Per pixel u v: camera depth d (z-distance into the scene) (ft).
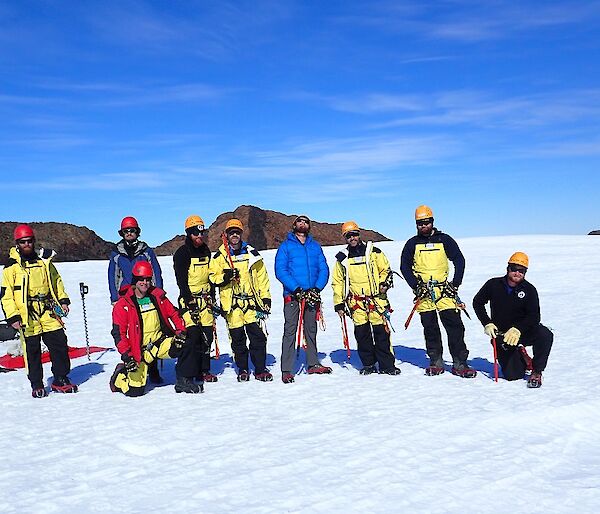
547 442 14.85
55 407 20.12
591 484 12.50
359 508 11.64
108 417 18.51
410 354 26.96
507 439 15.15
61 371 22.36
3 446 16.15
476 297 21.57
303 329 24.00
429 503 11.78
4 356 28.68
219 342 31.37
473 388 20.17
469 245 98.12
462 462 13.67
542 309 36.94
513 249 87.71
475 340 29.25
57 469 14.32
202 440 15.85
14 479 13.80
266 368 24.36
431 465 13.55
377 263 23.35
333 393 20.43
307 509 11.66
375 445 14.84
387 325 23.02
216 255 23.00
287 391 21.06
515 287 20.52
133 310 21.24
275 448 14.93
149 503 12.22
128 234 23.35
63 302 22.71
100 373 25.66
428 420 16.61
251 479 13.10
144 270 21.22
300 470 13.50
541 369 19.92
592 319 32.37
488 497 11.99
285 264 23.32
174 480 13.28
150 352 21.39
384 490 12.35
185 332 21.43
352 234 23.45
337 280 23.97
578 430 15.83
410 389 20.47
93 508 12.12
